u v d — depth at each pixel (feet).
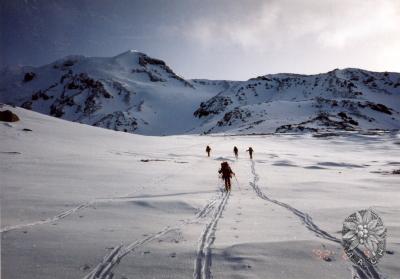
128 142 145.79
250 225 27.04
